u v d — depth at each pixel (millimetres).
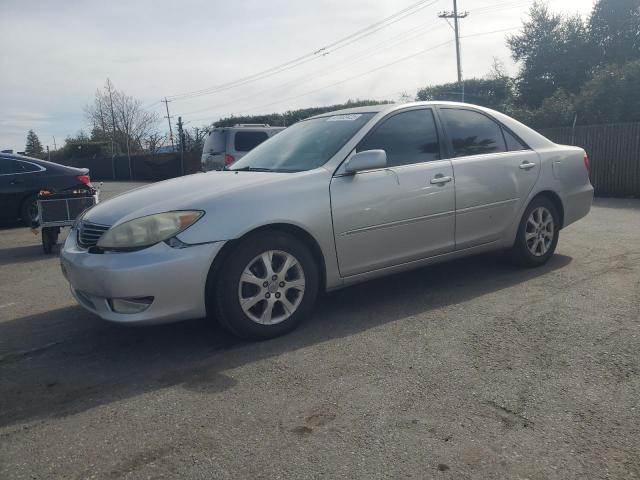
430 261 4805
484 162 5059
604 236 7117
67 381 3514
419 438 2666
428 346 3742
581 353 3521
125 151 46719
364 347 3777
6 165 10438
